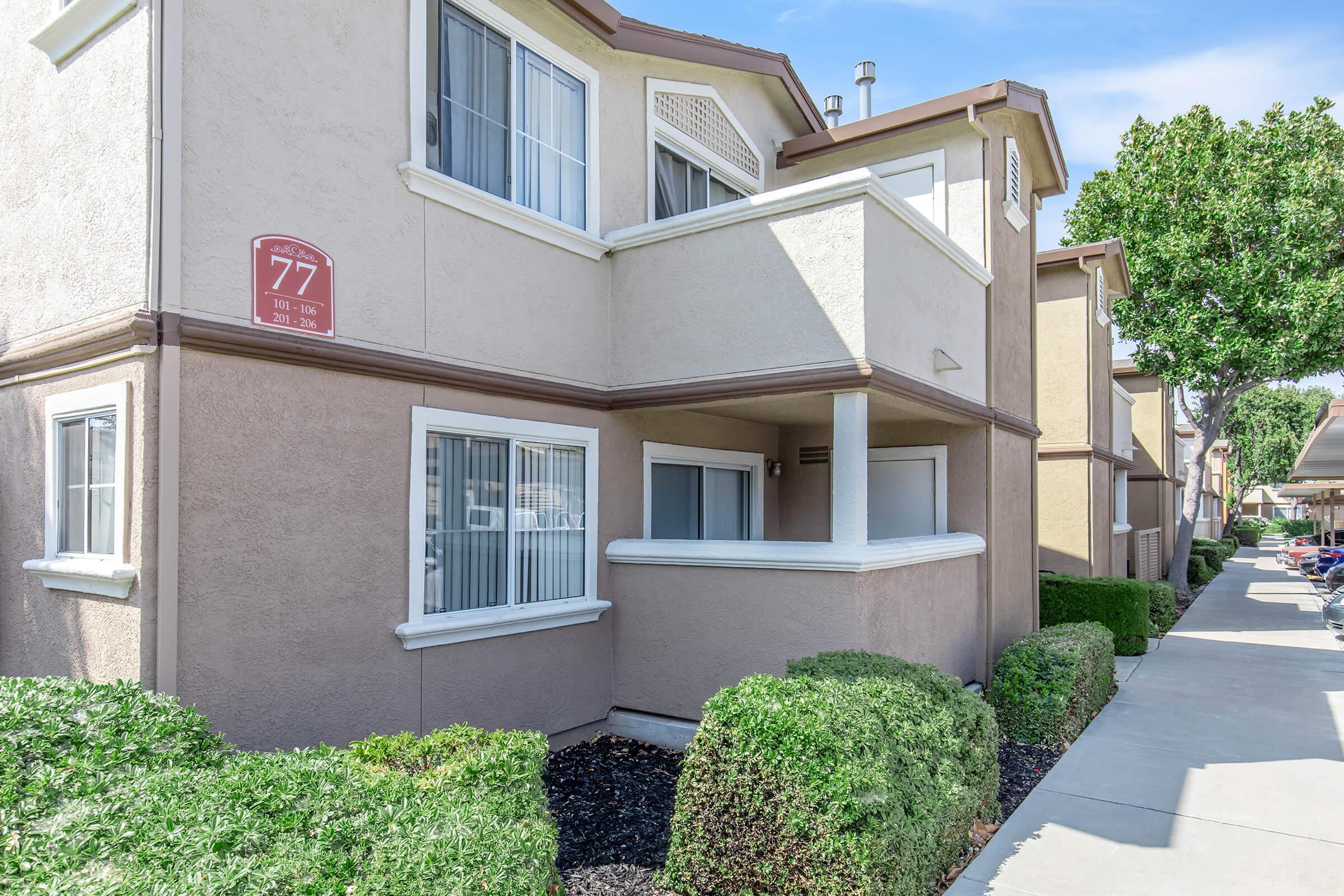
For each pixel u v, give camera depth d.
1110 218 20.84
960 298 8.99
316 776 3.41
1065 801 6.28
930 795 4.68
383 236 5.97
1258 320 18.64
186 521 4.75
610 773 6.64
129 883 2.43
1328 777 6.82
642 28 8.41
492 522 6.87
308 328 5.42
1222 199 18.88
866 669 5.73
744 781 4.36
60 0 5.60
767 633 6.95
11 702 3.61
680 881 4.53
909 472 10.18
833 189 6.74
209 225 4.93
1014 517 10.85
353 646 5.64
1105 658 9.50
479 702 6.56
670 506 9.03
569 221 7.92
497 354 6.86
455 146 6.71
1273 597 20.42
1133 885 4.89
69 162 5.39
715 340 7.42
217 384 4.94
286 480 5.28
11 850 2.64
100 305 5.05
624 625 7.84
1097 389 17.00
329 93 5.64
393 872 2.79
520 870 3.02
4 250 6.03
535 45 7.52
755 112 11.01
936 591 8.27
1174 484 26.27
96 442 5.30
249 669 5.04
